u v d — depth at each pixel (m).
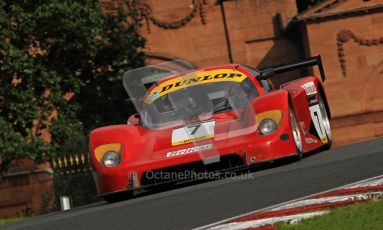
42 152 82.25
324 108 47.53
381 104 119.00
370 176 29.94
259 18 122.00
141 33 121.56
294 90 42.78
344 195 26.78
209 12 122.50
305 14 117.56
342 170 32.44
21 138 78.81
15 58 80.31
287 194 28.58
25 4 83.00
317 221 23.22
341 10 117.31
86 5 86.00
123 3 120.12
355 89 118.75
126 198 38.84
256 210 26.31
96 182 37.00
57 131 84.12
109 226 27.00
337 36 118.06
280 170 35.28
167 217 27.17
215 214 26.56
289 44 121.81
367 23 118.12
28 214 108.75
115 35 96.62
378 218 22.70
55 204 93.94
